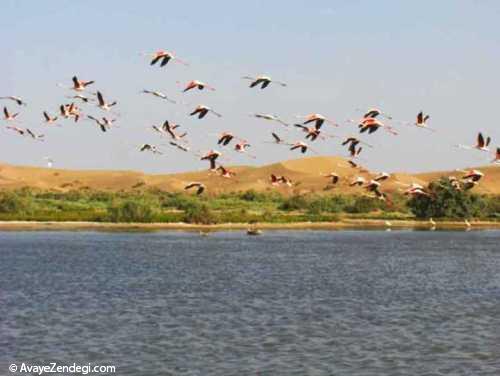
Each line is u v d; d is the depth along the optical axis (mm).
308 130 35125
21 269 79938
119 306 54562
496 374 36344
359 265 86625
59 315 50531
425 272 79875
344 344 42188
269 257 95812
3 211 162875
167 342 42562
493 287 67500
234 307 54531
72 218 159500
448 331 45875
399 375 36062
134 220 158625
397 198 189250
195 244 115250
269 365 37750
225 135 33750
